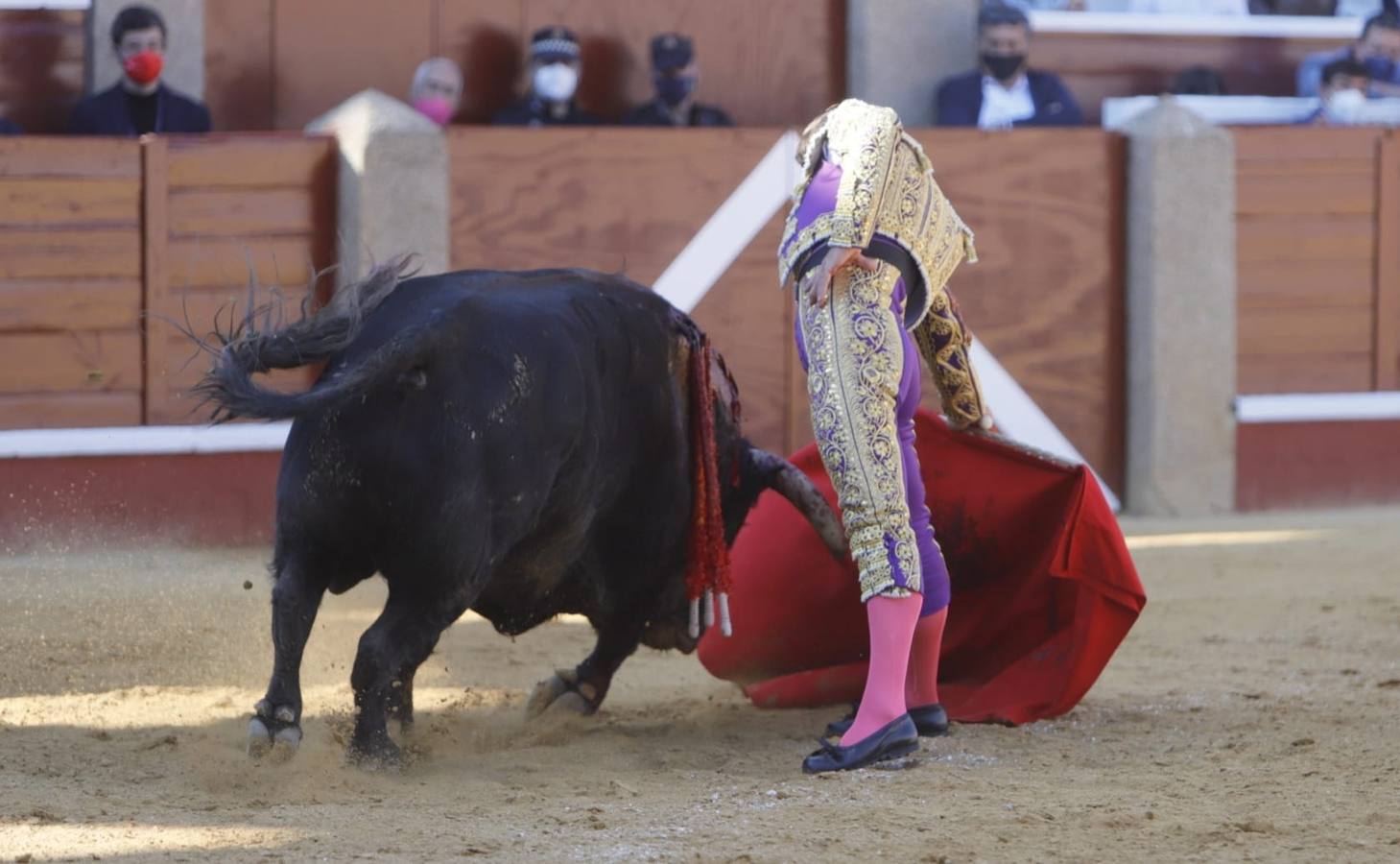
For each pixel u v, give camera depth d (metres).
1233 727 14.05
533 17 30.69
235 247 25.20
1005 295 28.55
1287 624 19.42
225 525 25.11
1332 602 20.80
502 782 11.95
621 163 26.94
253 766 11.77
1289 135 29.42
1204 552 25.00
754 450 14.84
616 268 27.03
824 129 12.73
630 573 13.98
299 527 11.63
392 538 11.52
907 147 12.72
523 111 28.88
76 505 24.47
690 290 27.36
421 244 25.58
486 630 19.38
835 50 32.41
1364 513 29.47
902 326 12.80
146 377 24.83
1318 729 13.88
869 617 12.45
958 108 30.66
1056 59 33.22
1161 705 15.02
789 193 27.66
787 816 10.86
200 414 25.06
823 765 12.29
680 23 31.50
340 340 11.61
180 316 24.95
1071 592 14.67
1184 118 28.94
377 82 29.88
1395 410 30.11
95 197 24.55
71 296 24.47
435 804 11.13
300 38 29.36
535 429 11.91
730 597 15.27
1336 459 29.97
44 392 24.41
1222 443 29.23
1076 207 28.81
